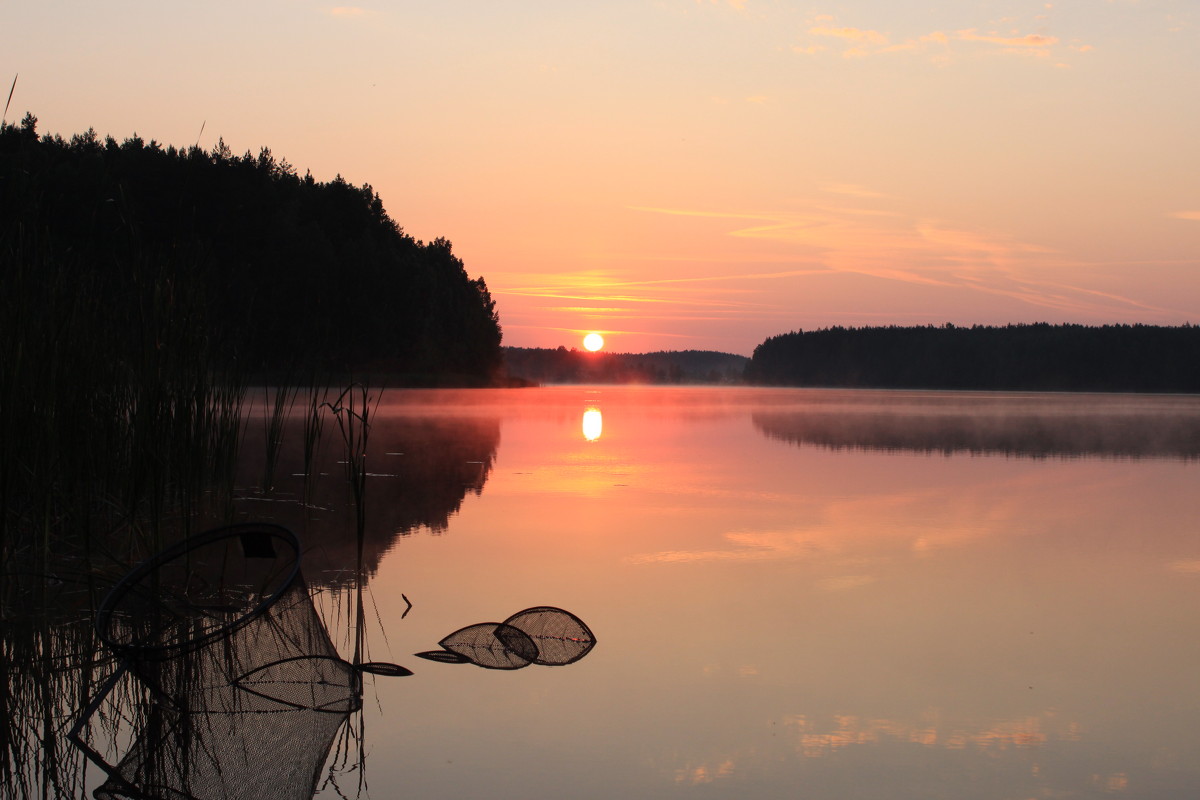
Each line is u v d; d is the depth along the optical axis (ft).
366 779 10.42
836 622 16.65
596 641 15.42
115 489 20.21
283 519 25.23
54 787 10.22
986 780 10.53
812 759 11.05
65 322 18.03
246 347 27.78
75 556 19.02
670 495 31.58
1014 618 17.02
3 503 15.96
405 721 12.07
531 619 15.46
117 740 11.50
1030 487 34.55
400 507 27.99
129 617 14.53
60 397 18.08
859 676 13.88
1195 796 10.19
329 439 50.11
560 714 12.35
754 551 22.59
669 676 13.83
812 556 22.09
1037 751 11.32
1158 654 14.99
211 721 11.76
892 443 55.01
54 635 15.07
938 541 24.03
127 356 20.39
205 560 19.65
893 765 10.91
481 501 29.60
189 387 21.42
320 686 12.25
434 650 14.85
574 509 28.35
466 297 220.23
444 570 20.16
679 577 19.86
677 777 10.55
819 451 49.06
